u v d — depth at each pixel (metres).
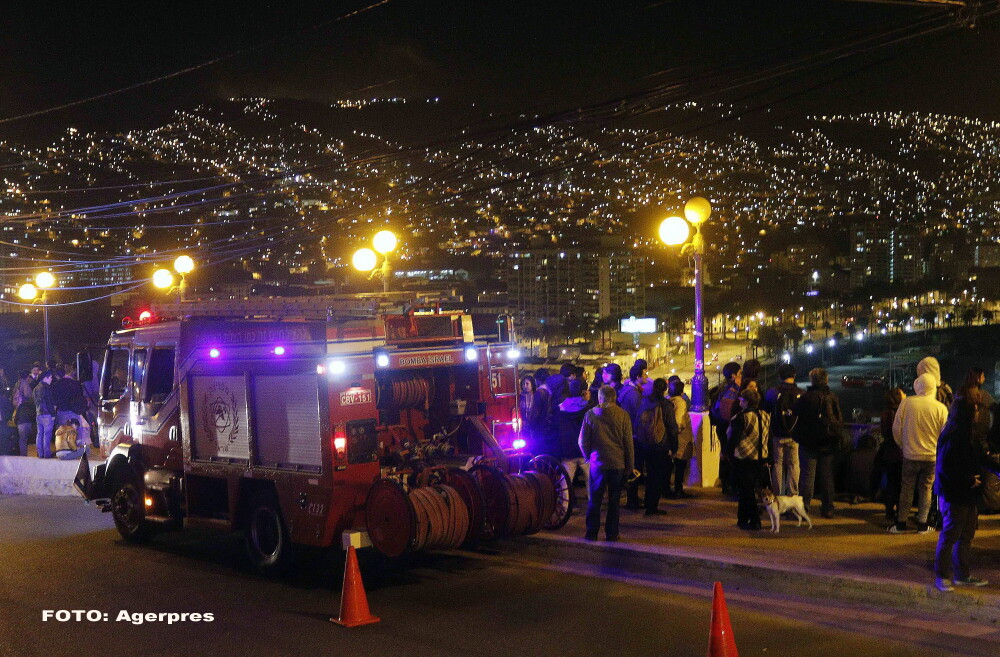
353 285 15.32
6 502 17.02
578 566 10.16
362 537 9.52
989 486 10.58
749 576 9.06
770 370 155.75
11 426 21.34
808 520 10.70
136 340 12.39
